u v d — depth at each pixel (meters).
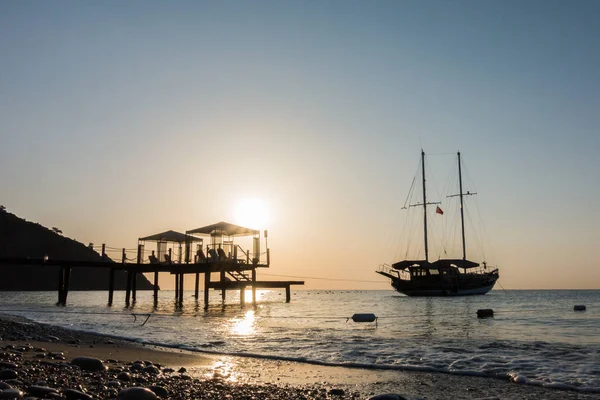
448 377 12.05
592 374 12.50
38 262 42.88
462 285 77.56
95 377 9.85
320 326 26.02
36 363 10.77
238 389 9.80
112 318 30.69
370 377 11.95
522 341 19.48
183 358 14.30
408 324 28.89
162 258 45.69
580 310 46.59
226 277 47.56
